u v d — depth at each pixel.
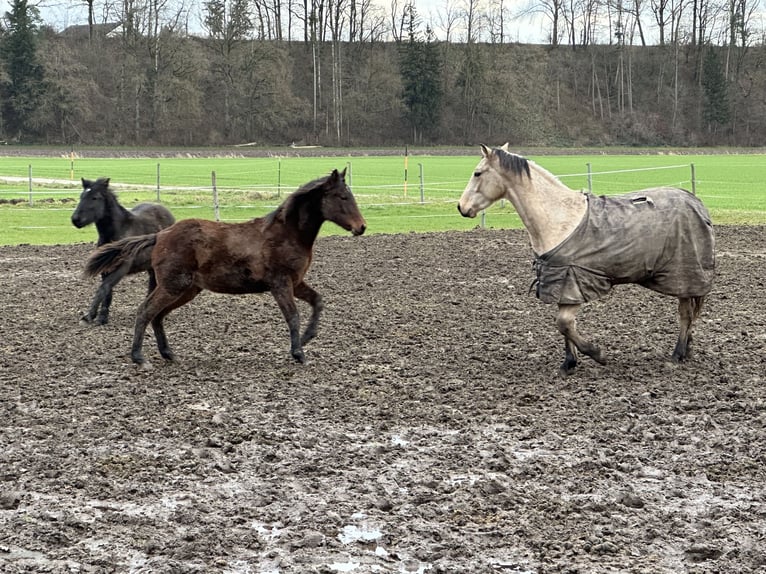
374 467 9.82
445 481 9.59
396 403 11.17
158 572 8.38
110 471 9.72
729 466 9.78
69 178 45.12
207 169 55.41
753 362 12.35
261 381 11.84
